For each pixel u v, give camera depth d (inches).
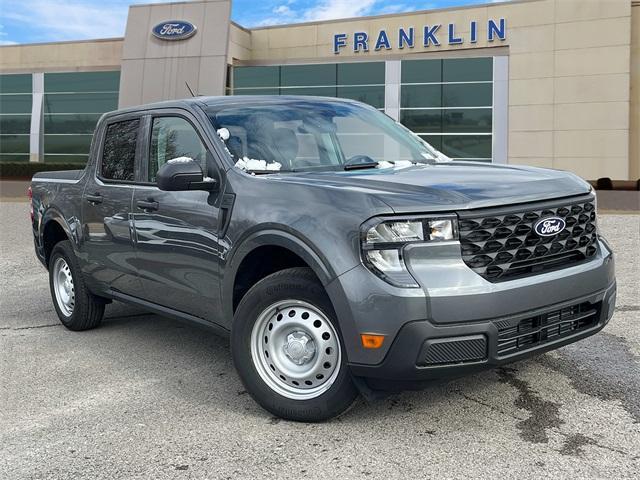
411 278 135.3
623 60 1405.0
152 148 205.3
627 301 270.8
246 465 136.3
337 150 190.4
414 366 135.4
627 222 579.5
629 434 145.3
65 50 1692.9
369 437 147.0
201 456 141.2
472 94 1439.5
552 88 1440.7
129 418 163.3
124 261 210.4
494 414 157.5
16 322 267.1
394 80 1456.7
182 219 181.6
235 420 159.8
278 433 151.1
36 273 378.9
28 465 139.9
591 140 1433.3
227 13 1501.0
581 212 158.1
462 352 136.4
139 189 203.5
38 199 266.1
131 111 221.3
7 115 1704.0
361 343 138.7
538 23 1441.9
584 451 137.8
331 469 133.3
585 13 1416.1
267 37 1652.3
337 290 140.3
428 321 134.1
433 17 1524.4
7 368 205.3
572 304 150.5
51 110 1674.5
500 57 1430.9
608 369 186.9
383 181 152.8
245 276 168.7
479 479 127.0
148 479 132.1
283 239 150.7
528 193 148.7
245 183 166.7
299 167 178.1
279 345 156.5
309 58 1497.3
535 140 1455.5
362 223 139.1
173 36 1517.0
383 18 1562.5
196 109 192.2
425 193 143.2
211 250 172.1
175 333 243.0
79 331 249.9
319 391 152.0
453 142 1457.9
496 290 137.6
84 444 149.2
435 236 137.2
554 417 155.1
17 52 1717.5
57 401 176.4
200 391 181.2
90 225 226.8
